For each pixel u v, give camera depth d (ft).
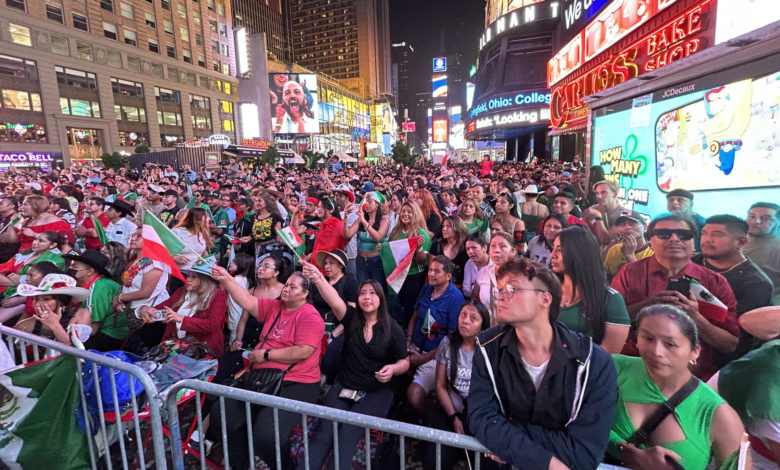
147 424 12.02
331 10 519.19
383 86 593.01
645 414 6.41
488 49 146.51
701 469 6.10
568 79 46.68
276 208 22.17
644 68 28.09
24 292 11.10
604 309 8.24
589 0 45.55
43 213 20.34
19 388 8.89
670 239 9.36
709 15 19.45
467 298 15.24
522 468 5.32
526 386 5.56
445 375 10.62
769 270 8.72
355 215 20.36
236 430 10.00
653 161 15.56
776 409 6.68
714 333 8.73
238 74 211.41
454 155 410.31
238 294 11.84
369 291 10.57
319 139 326.03
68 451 9.21
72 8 127.65
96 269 13.41
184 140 173.06
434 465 9.80
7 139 111.55
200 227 16.60
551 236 13.71
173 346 12.22
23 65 115.03
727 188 11.84
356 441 10.08
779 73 10.03
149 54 155.33
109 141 139.54
